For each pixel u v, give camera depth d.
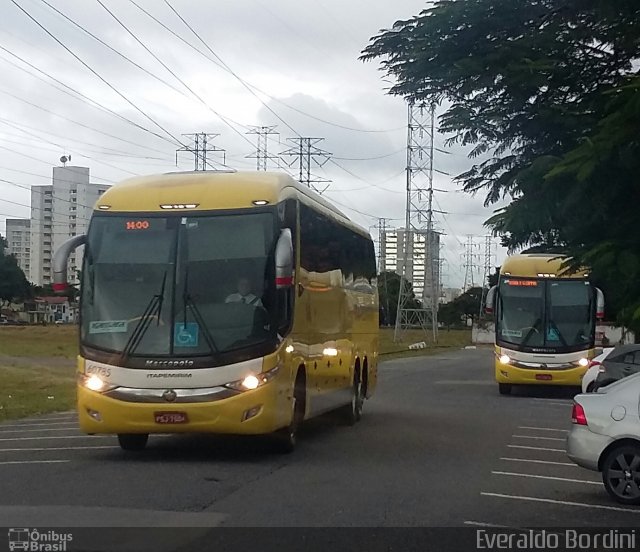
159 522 9.08
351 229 19.38
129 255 13.14
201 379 12.60
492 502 10.55
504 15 10.86
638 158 8.27
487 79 10.55
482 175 11.22
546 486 11.79
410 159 73.12
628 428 10.77
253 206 13.30
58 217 117.44
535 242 9.66
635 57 10.02
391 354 62.88
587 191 8.71
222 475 11.97
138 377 12.65
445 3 11.17
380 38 11.84
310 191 16.05
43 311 111.12
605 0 9.30
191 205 13.30
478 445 15.77
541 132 10.50
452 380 36.28
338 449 14.93
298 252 14.27
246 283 12.94
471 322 130.12
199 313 12.82
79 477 11.67
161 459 13.42
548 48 10.27
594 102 9.67
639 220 8.67
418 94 11.70
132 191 13.60
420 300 107.50
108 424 12.73
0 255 97.69
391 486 11.38
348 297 18.77
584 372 26.89
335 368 17.44
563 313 27.30
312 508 9.91
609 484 10.84
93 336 12.92
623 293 8.55
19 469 12.31
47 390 27.77
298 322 14.30
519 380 27.27
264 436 14.21
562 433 17.81
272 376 12.83
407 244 77.00
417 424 19.23
